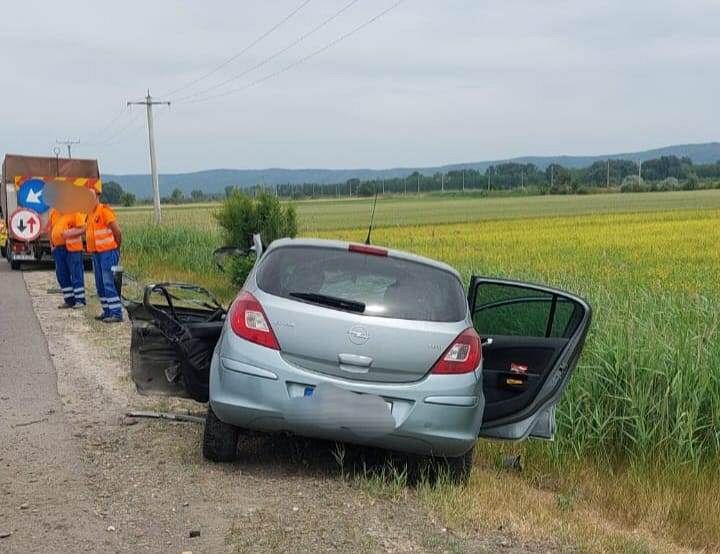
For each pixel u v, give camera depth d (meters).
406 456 6.09
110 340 10.90
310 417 5.13
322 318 5.24
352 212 77.12
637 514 5.93
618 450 7.16
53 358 9.55
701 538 5.64
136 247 23.91
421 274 5.65
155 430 6.48
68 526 4.44
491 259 24.12
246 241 19.19
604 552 4.64
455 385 5.25
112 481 5.21
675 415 7.00
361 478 5.51
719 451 6.89
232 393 5.26
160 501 4.87
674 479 6.52
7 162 23.55
